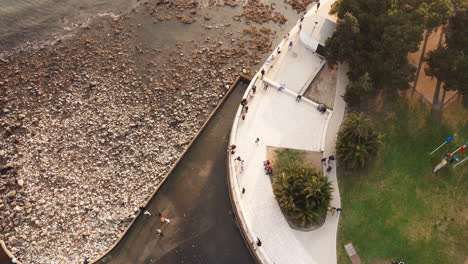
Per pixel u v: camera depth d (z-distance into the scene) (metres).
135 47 53.31
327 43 43.19
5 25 55.53
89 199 40.97
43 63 51.78
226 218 40.62
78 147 44.16
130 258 38.56
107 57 52.25
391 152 41.16
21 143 44.66
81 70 50.81
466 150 41.25
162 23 55.91
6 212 40.16
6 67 51.41
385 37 39.72
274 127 42.22
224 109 47.75
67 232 39.25
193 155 44.41
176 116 46.53
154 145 44.38
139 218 40.47
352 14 42.91
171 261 38.47
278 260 35.66
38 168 42.91
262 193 38.62
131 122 45.88
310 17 46.56
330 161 40.22
